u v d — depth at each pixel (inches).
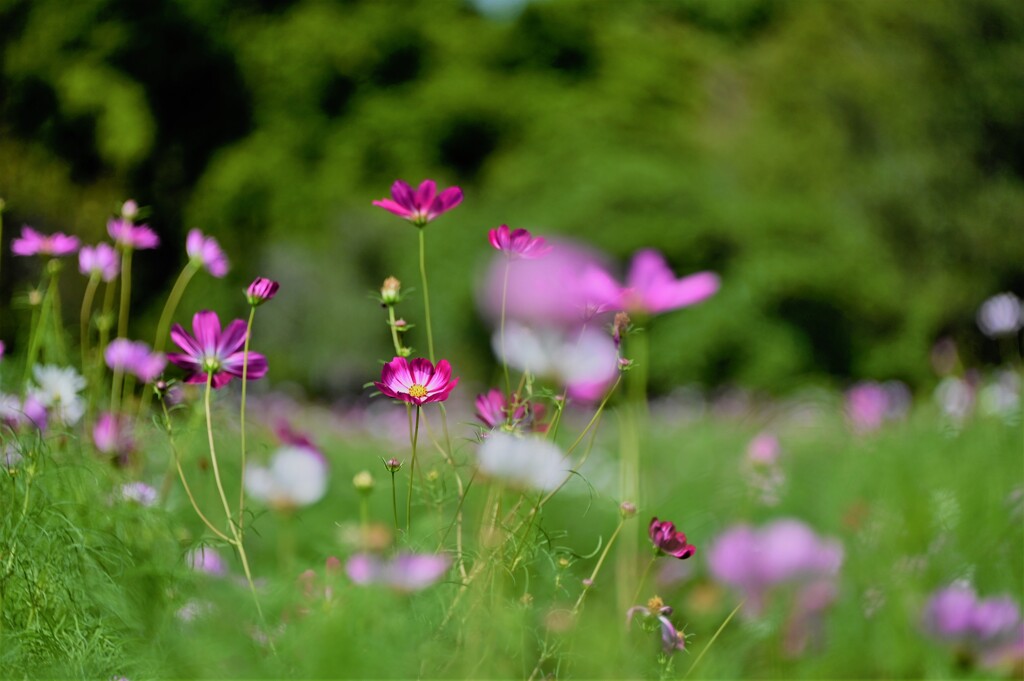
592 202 412.8
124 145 548.7
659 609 42.9
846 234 423.2
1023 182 465.7
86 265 65.6
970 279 451.2
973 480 93.0
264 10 628.4
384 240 432.8
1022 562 80.1
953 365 146.8
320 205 586.2
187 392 63.7
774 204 426.0
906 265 458.0
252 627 37.1
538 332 44.9
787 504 99.5
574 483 81.8
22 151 524.1
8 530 41.6
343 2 644.7
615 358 44.3
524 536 39.1
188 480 61.2
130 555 42.4
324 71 621.6
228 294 444.8
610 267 402.3
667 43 702.5
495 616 37.4
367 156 608.4
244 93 610.9
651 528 43.5
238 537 41.4
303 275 427.5
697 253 402.3
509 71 658.2
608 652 42.8
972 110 460.4
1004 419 109.8
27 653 37.7
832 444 132.3
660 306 47.8
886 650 72.9
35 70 554.3
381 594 34.7
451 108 617.3
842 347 397.4
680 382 378.9
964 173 461.1
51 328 65.0
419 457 58.2
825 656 72.1
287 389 233.8
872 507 89.7
